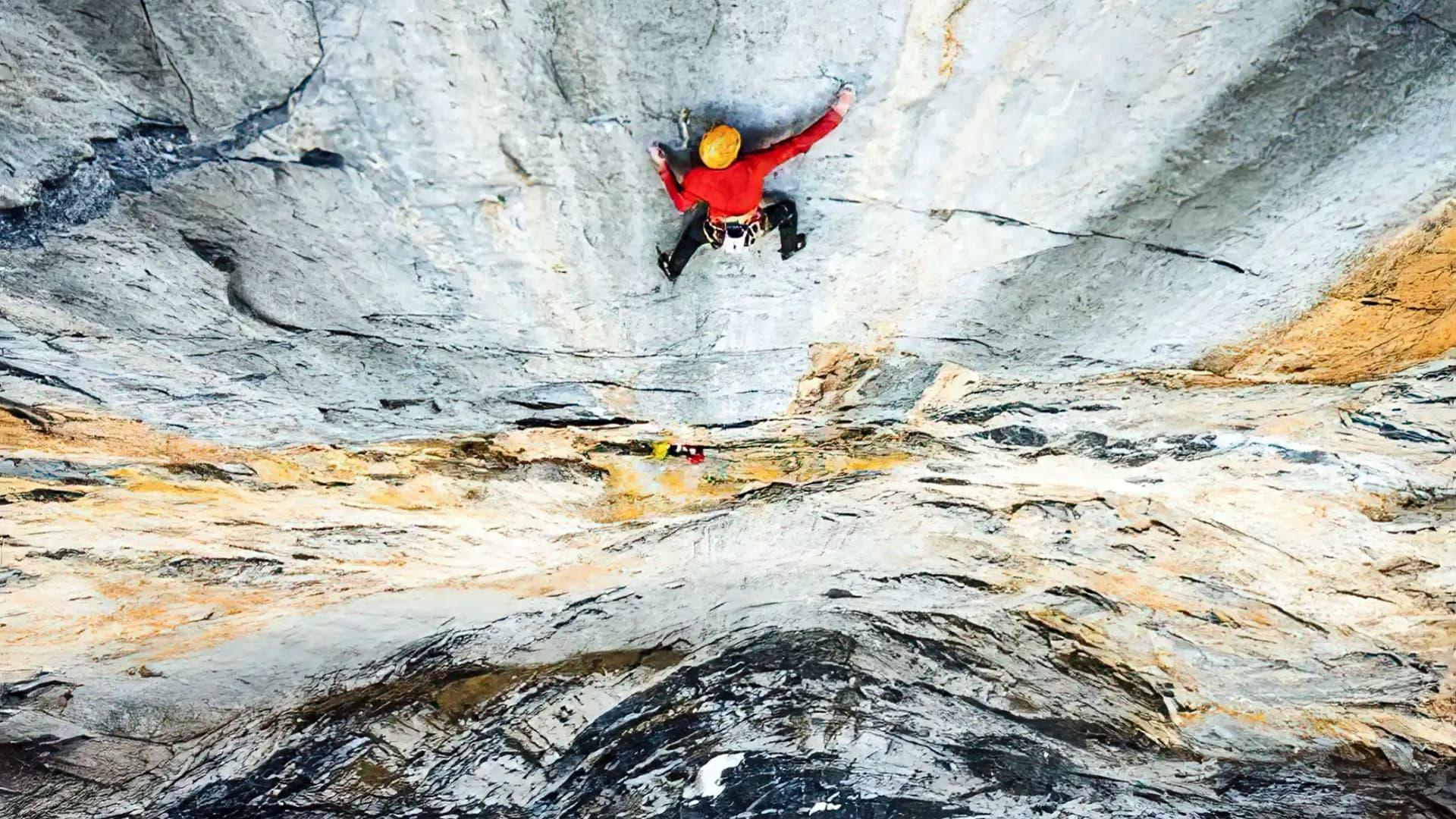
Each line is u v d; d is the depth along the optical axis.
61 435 5.58
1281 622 8.09
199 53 3.12
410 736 9.38
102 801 9.14
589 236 4.22
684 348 5.40
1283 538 7.15
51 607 7.33
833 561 9.10
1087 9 3.23
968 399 6.23
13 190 3.56
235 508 6.76
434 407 5.88
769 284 4.82
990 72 3.49
